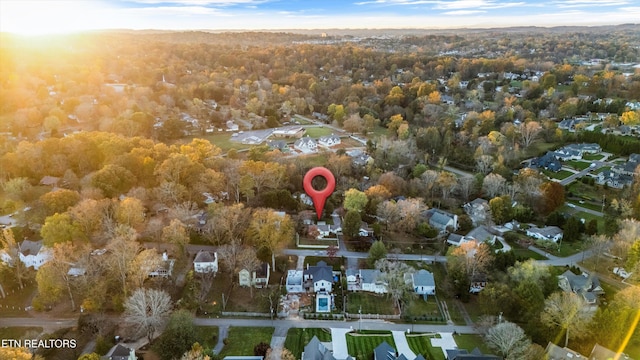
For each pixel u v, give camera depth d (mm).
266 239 123500
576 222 142750
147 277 113312
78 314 103688
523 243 140750
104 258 112000
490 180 167250
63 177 160250
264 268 120562
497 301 102625
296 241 141000
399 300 114750
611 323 93250
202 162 172500
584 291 111188
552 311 96312
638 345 92938
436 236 144125
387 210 144750
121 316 102250
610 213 156375
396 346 98500
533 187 161500
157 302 95250
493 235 144125
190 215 138000
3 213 145250
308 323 106312
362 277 120312
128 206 129250
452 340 100875
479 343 99812
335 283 121438
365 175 187625
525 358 86812
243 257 118500
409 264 130625
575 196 173750
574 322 93750
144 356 91375
